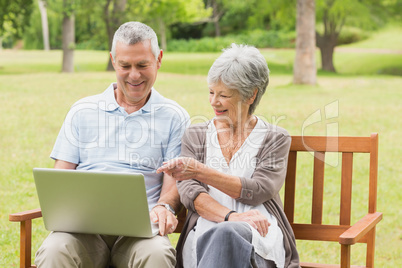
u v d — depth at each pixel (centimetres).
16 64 2606
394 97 1493
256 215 282
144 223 271
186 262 291
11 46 3888
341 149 317
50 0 2388
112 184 263
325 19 2547
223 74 294
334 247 520
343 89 1705
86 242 288
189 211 305
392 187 724
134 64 305
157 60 316
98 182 264
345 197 317
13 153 855
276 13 2795
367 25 2741
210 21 3684
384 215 625
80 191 269
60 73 2098
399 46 2998
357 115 1196
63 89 1540
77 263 280
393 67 2495
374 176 311
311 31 1891
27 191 679
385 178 763
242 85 294
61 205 276
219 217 288
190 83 1712
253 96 303
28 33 3722
